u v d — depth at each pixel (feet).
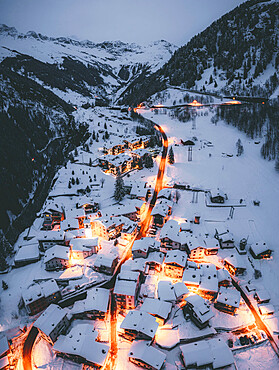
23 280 289.74
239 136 623.77
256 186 437.99
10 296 271.08
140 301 257.34
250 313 246.88
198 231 346.13
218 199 404.57
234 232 346.54
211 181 464.24
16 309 257.96
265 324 238.89
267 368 206.80
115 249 318.24
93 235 358.23
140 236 348.38
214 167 508.53
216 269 291.99
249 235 339.98
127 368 207.51
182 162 536.01
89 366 206.59
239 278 282.56
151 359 201.26
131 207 375.25
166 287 258.37
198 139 637.30
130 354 206.69
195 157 552.82
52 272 297.74
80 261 310.45
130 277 258.16
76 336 215.51
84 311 239.91
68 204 415.85
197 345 210.79
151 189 449.48
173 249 311.47
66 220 354.95
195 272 269.64
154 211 355.56
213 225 352.28
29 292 250.78
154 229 352.28
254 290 269.64
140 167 524.52
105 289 258.98
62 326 231.50
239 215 377.50
